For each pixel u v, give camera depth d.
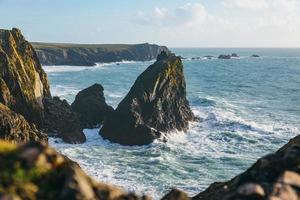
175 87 74.69
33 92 69.81
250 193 11.88
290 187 12.08
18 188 9.66
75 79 160.38
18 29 76.88
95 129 70.88
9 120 49.06
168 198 13.01
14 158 10.35
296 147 13.70
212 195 14.61
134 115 65.44
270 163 13.32
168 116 72.69
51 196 9.88
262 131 70.12
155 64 74.75
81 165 51.09
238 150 59.56
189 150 59.94
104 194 10.88
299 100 107.06
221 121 76.31
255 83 147.50
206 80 159.75
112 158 55.09
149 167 50.53
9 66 66.75
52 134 65.69
